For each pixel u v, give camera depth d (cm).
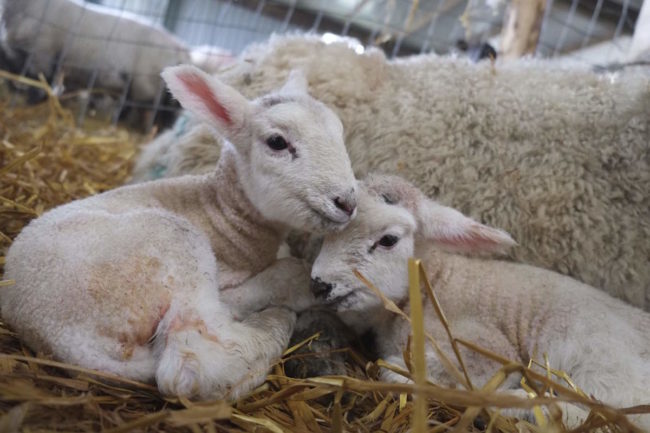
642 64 68
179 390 33
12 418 28
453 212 49
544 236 53
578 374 42
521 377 45
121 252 37
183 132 73
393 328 50
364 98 60
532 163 54
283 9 180
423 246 51
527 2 96
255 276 48
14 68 179
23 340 38
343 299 46
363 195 48
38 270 37
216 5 206
